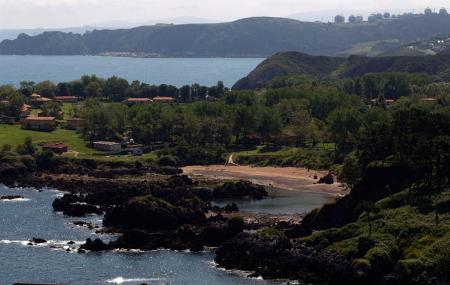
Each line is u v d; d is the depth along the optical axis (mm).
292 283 195375
